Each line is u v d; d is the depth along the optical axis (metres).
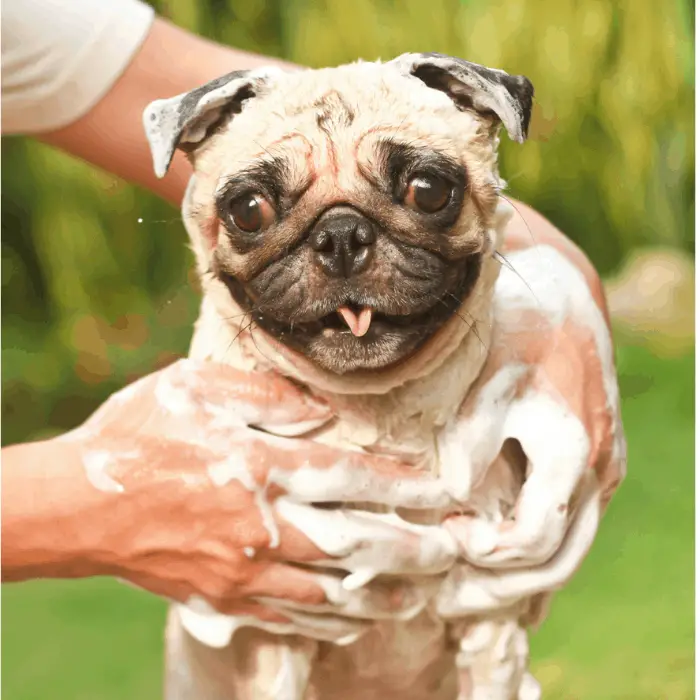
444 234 1.32
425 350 1.40
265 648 1.51
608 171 4.54
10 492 1.45
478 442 1.48
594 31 4.31
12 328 4.88
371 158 1.29
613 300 5.18
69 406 4.54
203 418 1.43
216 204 1.35
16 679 2.61
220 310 1.45
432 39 4.20
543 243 1.72
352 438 1.48
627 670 2.61
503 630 1.55
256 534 1.38
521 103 1.37
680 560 3.20
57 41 1.91
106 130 1.99
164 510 1.41
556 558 1.53
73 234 4.38
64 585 3.23
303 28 4.27
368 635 1.58
